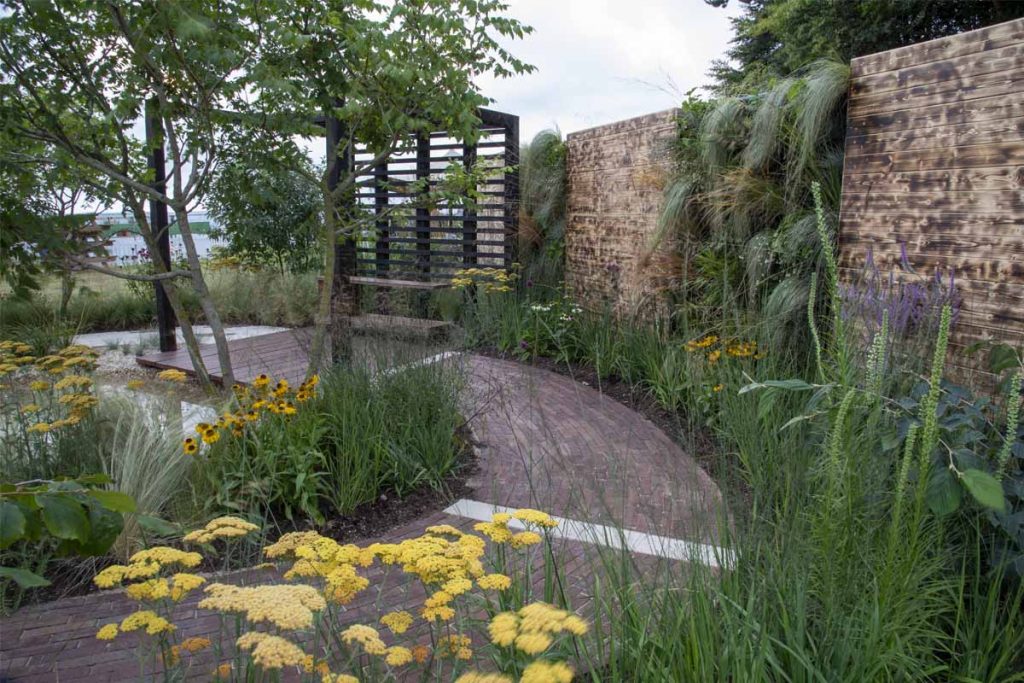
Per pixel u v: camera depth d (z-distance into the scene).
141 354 7.14
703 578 1.90
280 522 3.28
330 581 1.52
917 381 2.60
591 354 6.29
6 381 4.66
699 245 5.67
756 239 5.01
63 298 6.95
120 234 6.55
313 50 4.34
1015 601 2.02
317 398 3.98
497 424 4.80
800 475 2.35
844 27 12.06
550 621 1.36
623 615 1.87
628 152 6.93
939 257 3.66
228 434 3.41
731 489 2.53
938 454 2.15
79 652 2.31
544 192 8.61
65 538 1.34
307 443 3.55
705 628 1.71
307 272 9.62
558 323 6.95
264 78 3.91
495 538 1.74
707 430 4.43
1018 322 3.26
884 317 2.00
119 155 4.89
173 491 3.20
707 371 4.79
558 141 8.49
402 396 4.05
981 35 3.41
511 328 7.11
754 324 4.61
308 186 9.47
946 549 2.18
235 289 9.61
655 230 6.05
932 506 2.00
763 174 5.20
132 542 2.89
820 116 4.48
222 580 2.61
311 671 1.44
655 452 4.15
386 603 2.55
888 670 1.69
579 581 2.44
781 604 1.74
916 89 3.76
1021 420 2.33
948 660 2.05
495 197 8.55
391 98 4.55
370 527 3.29
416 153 7.97
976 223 3.46
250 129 4.40
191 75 4.00
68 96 3.99
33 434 3.52
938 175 3.65
